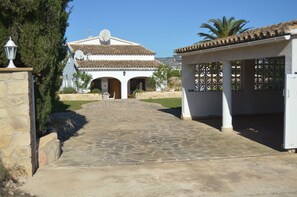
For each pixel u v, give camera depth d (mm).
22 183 7094
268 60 18531
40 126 9320
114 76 38344
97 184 7035
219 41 12336
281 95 18859
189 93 17297
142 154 9688
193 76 17234
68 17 10453
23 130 7340
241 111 18219
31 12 8438
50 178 7430
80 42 44406
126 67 38438
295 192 6480
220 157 9250
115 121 17266
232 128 13492
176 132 13562
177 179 7301
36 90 8992
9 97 7262
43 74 8969
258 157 9195
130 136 12742
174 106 25719
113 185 6961
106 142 11547
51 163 8695
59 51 10242
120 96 40719
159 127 14969
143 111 22266
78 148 10562
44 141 8789
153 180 7254
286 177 7387
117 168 8211
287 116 9375
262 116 17766
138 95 35719
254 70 18219
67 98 34062
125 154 9703
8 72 7234
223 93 13414
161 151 10055
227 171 7871
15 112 7285
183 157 9281
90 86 36562
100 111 22531
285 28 8961
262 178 7328
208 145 10898
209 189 6660
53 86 10117
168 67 38031
